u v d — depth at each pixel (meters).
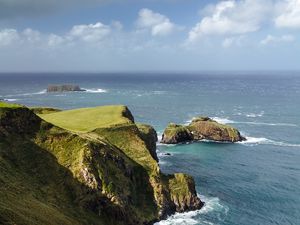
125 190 67.81
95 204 63.25
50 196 60.62
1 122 67.69
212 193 83.38
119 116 100.31
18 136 68.31
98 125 91.81
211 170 101.00
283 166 105.50
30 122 71.62
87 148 68.19
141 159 82.19
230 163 108.06
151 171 76.19
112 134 88.69
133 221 65.44
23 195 54.09
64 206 60.16
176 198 73.38
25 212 46.84
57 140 70.56
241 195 82.31
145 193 72.38
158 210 69.94
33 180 62.00
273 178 94.56
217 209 74.50
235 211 73.69
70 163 66.88
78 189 64.06
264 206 76.69
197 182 90.69
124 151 85.25
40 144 69.25
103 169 67.19
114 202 63.94
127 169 72.50
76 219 58.53
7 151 64.31
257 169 102.31
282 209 75.25
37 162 66.00
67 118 98.69
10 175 58.34
